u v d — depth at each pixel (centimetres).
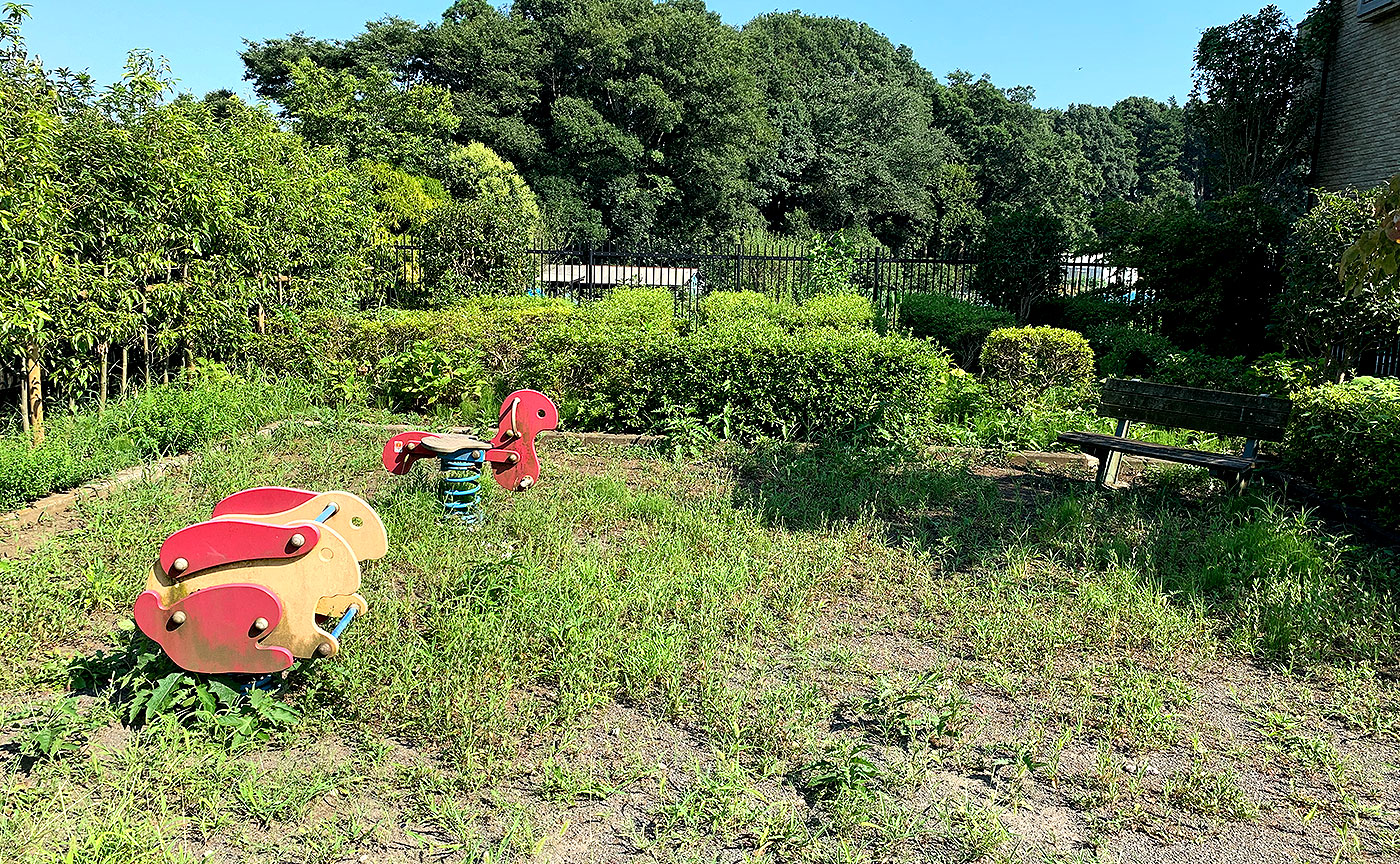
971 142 7188
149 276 875
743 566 532
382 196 1595
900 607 500
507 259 1548
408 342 996
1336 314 1103
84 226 769
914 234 6134
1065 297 1633
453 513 599
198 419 796
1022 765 344
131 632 411
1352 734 382
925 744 360
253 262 984
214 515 405
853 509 667
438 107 3353
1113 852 304
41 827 295
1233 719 392
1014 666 432
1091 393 1030
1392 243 521
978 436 914
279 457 763
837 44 7581
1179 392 734
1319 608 477
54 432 741
